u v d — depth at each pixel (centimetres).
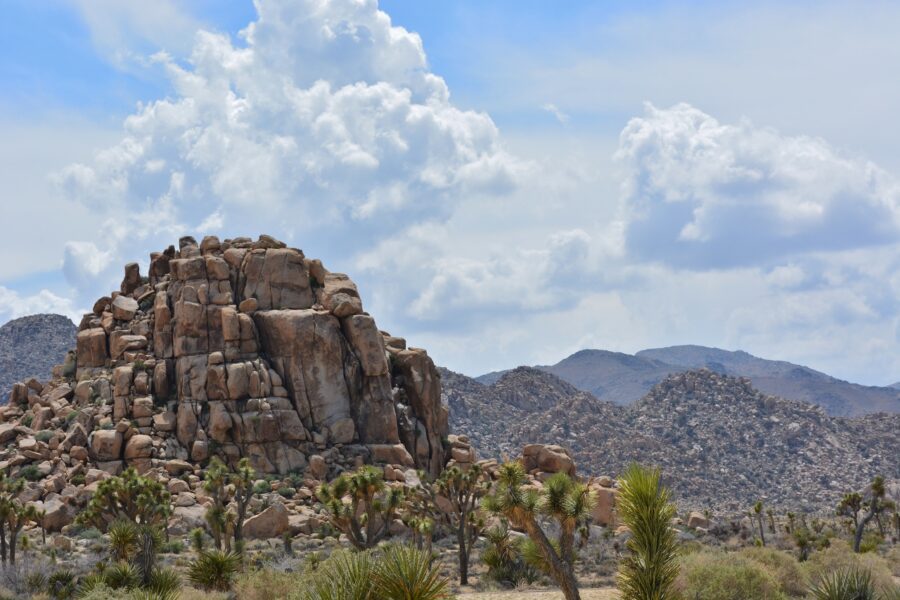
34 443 7462
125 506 5341
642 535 1285
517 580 3962
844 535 7812
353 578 1028
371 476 4322
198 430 7788
